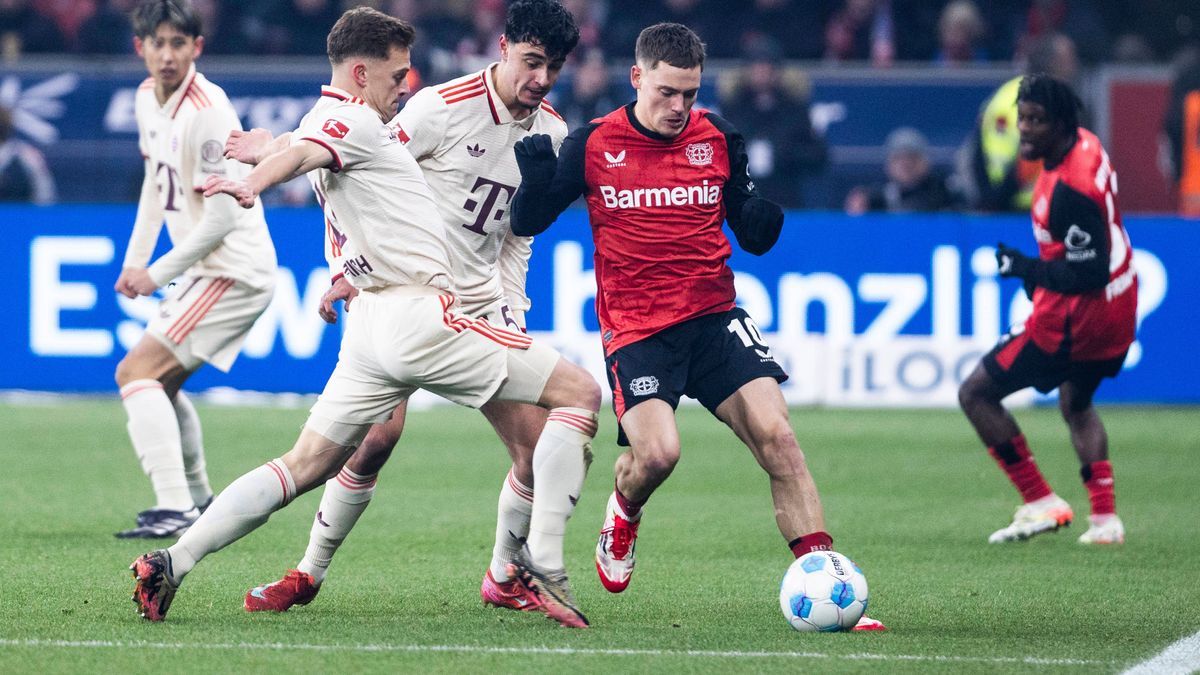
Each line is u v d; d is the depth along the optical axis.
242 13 58.16
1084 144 26.52
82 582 21.56
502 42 20.17
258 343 46.22
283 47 57.91
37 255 45.62
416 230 18.59
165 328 26.66
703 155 19.58
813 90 53.25
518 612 20.09
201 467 27.94
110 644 17.44
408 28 18.97
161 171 26.84
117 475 33.47
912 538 27.39
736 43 60.03
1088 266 26.25
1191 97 52.59
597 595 21.53
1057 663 17.06
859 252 46.09
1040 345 26.97
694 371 19.75
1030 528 27.02
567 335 45.62
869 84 53.09
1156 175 53.91
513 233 20.36
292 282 46.03
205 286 26.86
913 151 49.75
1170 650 17.86
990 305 45.94
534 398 19.05
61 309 45.75
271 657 16.89
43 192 52.06
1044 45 53.56
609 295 19.89
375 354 18.52
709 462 37.19
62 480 32.66
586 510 29.78
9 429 40.41
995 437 27.41
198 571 22.73
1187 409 47.47
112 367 45.75
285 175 17.75
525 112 20.44
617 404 19.80
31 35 58.19
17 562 23.20
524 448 19.89
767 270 46.25
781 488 19.25
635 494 19.97
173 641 17.66
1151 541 27.34
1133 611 20.59
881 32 60.44
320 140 17.95
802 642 18.09
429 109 20.03
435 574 22.97
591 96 51.66
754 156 52.25
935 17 61.06
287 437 39.34
